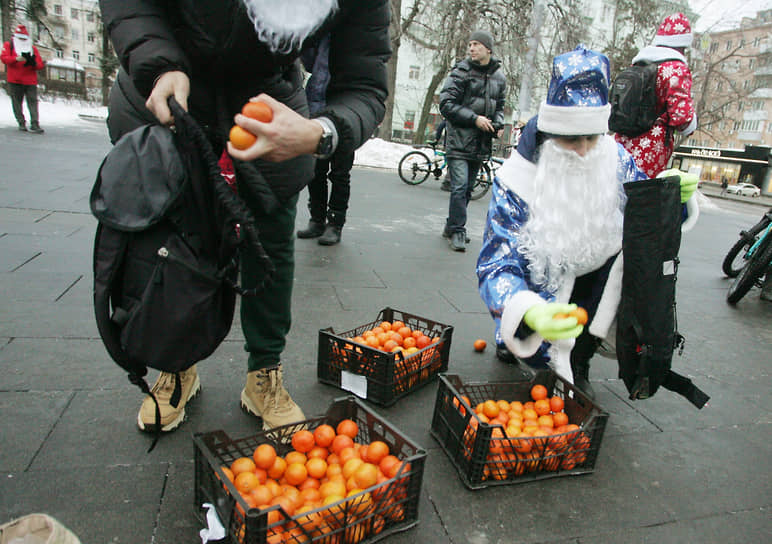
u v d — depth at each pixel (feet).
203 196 4.94
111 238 4.88
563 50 64.49
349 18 5.77
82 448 6.33
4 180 20.45
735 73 148.77
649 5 79.25
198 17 4.93
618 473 7.10
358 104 5.87
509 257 6.98
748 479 7.25
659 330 7.00
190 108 5.56
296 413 7.04
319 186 16.83
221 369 8.50
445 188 34.55
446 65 72.13
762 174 105.70
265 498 5.16
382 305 12.12
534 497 6.45
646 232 6.71
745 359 11.38
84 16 193.67
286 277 6.66
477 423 6.35
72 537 3.80
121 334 5.06
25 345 8.39
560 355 7.94
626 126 12.92
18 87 36.86
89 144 35.01
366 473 5.36
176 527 5.40
